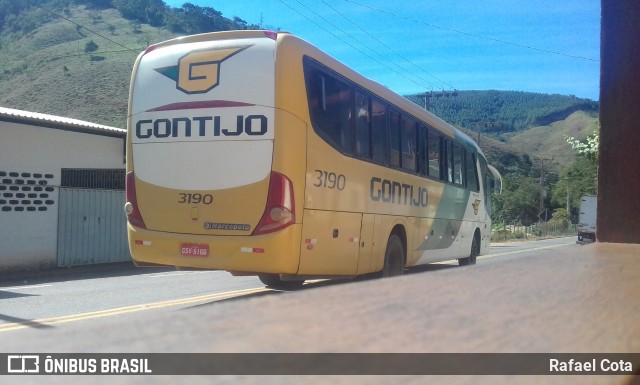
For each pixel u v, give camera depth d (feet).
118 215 58.39
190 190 22.57
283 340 6.73
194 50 23.17
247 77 22.09
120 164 60.18
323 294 10.03
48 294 34.17
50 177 52.95
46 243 51.78
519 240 152.56
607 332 8.46
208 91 22.58
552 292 10.37
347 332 7.35
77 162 55.62
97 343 6.09
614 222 15.16
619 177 14.93
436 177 36.40
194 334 6.66
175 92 23.20
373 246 27.04
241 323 7.38
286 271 21.30
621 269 12.08
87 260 55.16
